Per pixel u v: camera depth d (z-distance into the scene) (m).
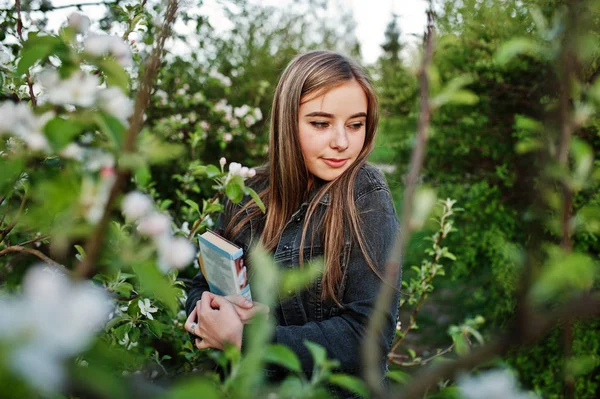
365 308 1.31
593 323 2.69
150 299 1.55
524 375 2.91
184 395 0.50
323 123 1.46
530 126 0.87
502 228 3.40
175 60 4.03
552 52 0.76
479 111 3.66
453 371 0.47
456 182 3.88
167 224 0.74
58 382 0.46
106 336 1.45
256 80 5.10
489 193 3.46
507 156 3.55
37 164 1.06
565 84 0.75
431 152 3.84
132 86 1.57
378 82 4.51
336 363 0.69
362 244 1.37
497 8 3.12
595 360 2.73
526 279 0.57
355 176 1.46
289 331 1.28
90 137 0.97
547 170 0.79
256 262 0.59
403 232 0.56
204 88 4.50
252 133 4.50
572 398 0.82
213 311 1.29
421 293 2.61
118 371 0.80
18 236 1.79
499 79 3.39
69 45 0.92
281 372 1.26
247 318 1.30
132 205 0.72
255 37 5.27
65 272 1.18
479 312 3.76
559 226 0.77
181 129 4.16
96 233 0.57
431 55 0.62
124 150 0.59
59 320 0.44
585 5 0.71
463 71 3.48
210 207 1.63
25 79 1.26
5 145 1.00
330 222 1.41
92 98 0.76
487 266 3.65
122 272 1.45
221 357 0.69
